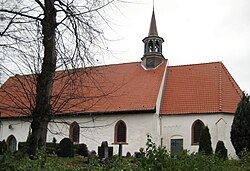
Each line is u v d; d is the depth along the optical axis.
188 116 33.31
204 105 33.44
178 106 34.22
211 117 32.59
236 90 35.25
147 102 34.16
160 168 7.36
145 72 38.28
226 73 36.91
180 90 35.84
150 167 7.31
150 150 7.53
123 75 38.81
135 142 33.53
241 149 27.39
